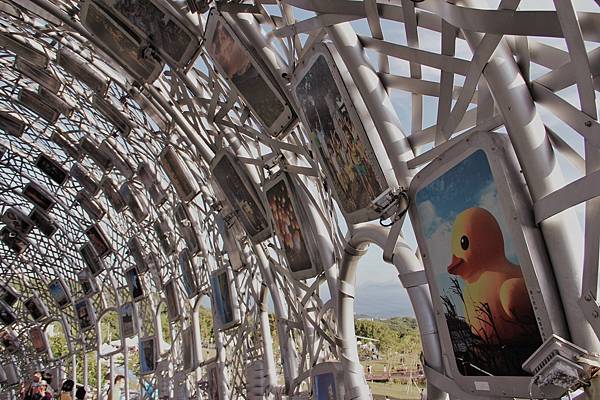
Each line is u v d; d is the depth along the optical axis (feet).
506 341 15.66
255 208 39.06
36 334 146.30
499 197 15.03
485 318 16.31
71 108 67.62
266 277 40.60
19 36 57.88
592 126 13.34
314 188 32.99
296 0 22.50
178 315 69.46
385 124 20.53
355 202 23.68
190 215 57.57
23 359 160.35
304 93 24.97
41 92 67.51
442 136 18.31
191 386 66.03
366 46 21.15
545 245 14.62
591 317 13.42
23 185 114.11
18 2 46.57
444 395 20.04
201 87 38.83
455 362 18.16
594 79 14.01
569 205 13.65
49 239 120.47
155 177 63.36
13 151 99.66
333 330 31.24
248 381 44.96
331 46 22.13
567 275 14.25
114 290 96.22
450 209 17.26
